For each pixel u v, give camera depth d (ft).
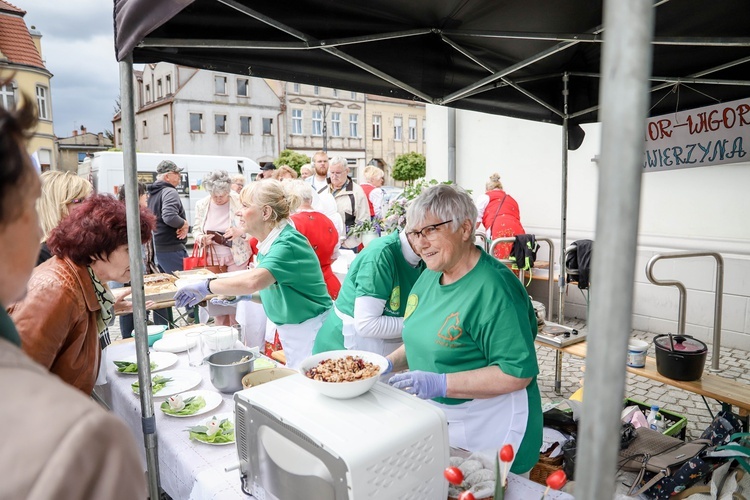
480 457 4.54
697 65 9.18
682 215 16.31
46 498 1.49
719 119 14.60
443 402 5.48
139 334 5.36
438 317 5.42
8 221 1.86
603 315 1.65
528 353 4.99
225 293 8.01
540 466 6.26
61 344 5.03
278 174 22.85
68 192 8.38
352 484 3.37
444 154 23.39
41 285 4.94
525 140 20.34
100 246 5.20
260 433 4.15
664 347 8.69
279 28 5.86
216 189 16.43
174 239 17.65
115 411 7.27
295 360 9.04
